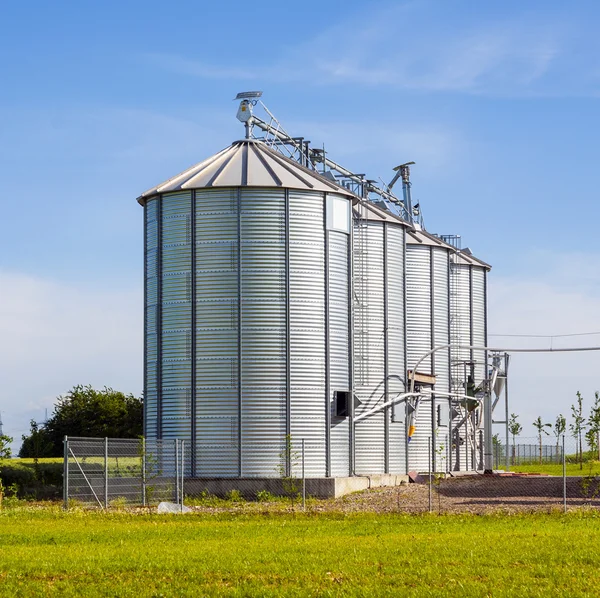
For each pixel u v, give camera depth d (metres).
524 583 23.70
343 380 58.72
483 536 32.78
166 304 58.06
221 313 56.72
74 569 26.25
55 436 112.56
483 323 86.06
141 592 23.12
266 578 24.62
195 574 25.22
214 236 57.28
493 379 84.31
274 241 57.12
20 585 23.98
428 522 38.34
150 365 59.16
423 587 23.16
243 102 64.50
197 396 56.47
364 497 53.69
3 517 41.94
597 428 72.19
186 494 55.59
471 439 80.50
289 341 56.62
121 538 33.41
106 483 45.59
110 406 113.94
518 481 59.94
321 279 58.00
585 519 39.00
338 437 57.97
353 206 66.12
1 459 49.16
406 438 66.56
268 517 41.44
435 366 77.19
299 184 58.09
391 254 67.75
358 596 22.31
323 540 31.98
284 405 56.12
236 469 55.50
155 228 59.41
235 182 57.31
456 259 83.88
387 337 66.38
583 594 22.23
